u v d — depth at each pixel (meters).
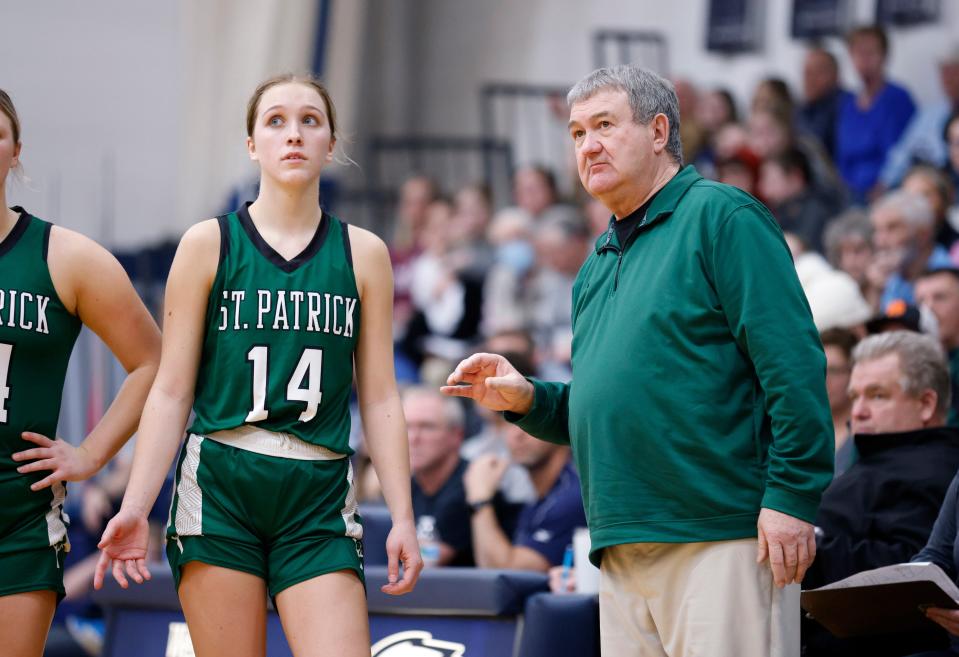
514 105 29.03
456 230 24.48
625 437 7.01
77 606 15.50
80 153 28.88
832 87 21.19
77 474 7.11
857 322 12.54
